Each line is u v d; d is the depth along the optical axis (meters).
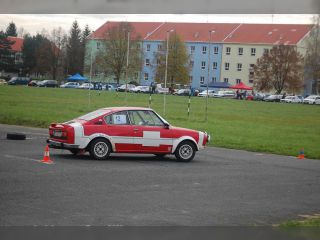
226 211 9.12
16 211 8.20
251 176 13.73
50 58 122.88
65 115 31.16
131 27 102.00
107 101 51.09
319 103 88.31
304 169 15.96
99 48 104.25
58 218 7.89
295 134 29.34
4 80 106.88
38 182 10.86
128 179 11.99
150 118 15.91
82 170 12.93
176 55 98.75
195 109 48.31
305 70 96.25
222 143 22.27
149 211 8.74
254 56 113.50
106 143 15.20
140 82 115.31
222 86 96.69
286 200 10.57
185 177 12.85
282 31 113.19
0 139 19.03
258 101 87.06
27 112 31.64
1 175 11.46
